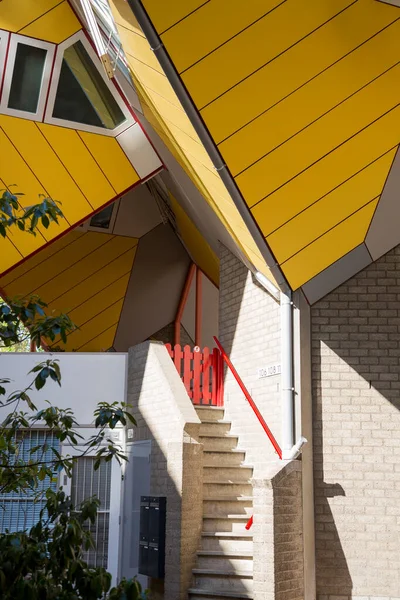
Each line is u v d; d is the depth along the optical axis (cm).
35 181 1081
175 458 839
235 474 913
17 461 364
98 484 991
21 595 264
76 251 1473
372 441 807
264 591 711
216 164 667
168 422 878
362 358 827
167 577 811
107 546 969
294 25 571
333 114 643
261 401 919
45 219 334
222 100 616
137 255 1529
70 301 1517
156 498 852
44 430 1002
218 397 1037
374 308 837
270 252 767
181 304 1612
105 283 1525
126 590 278
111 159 1097
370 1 561
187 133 698
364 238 801
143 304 1584
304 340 824
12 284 1460
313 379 823
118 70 937
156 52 579
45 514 958
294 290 828
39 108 1047
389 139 680
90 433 1012
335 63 604
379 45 594
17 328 330
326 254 796
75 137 1078
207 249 1295
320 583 772
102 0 697
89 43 1012
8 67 1012
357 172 705
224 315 1052
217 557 806
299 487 776
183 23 559
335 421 813
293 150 666
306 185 702
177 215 1342
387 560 777
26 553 284
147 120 990
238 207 711
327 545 781
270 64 597
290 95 621
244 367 975
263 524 727
